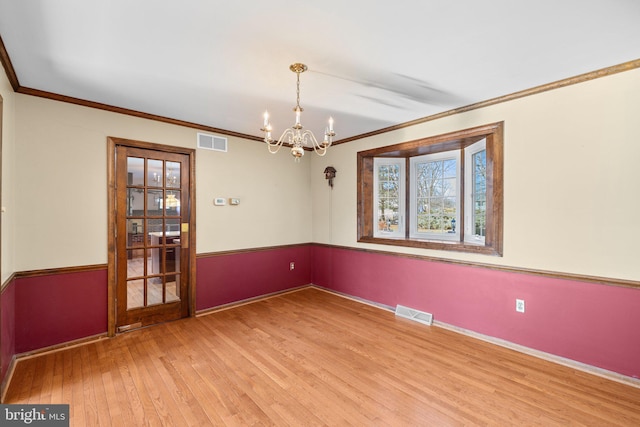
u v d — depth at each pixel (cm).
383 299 399
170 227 354
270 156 450
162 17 168
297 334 315
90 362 256
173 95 280
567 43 197
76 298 289
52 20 169
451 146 358
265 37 188
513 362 258
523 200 276
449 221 387
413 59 216
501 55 212
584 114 244
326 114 336
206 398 209
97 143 302
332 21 172
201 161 376
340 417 191
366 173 427
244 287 420
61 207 282
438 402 205
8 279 233
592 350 242
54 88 264
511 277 284
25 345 263
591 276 242
